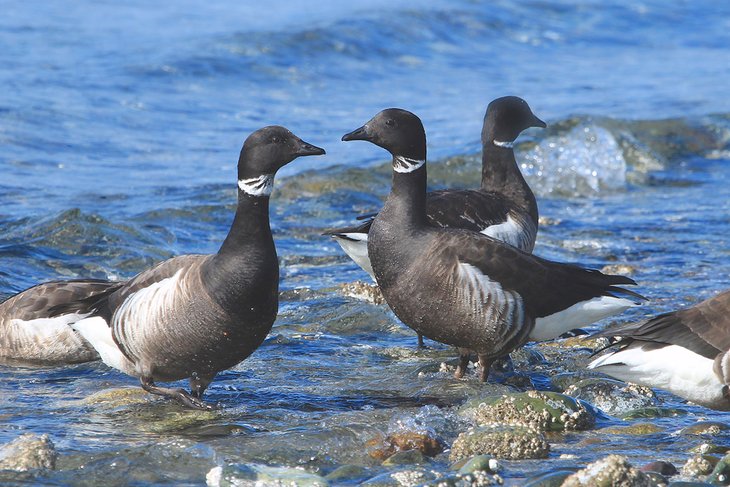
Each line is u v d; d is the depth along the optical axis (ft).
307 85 102.89
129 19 120.37
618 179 79.05
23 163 73.77
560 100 100.68
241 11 127.34
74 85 93.35
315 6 131.34
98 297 38.06
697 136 87.51
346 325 47.50
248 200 35.24
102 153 78.07
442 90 105.19
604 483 28.43
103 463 31.22
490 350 39.42
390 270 39.58
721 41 140.36
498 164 51.57
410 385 39.91
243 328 35.24
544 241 62.28
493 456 32.32
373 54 115.03
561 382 40.68
